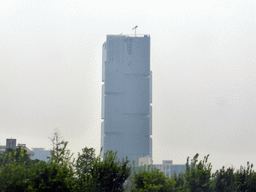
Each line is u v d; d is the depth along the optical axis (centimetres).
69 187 14662
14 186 14212
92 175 16838
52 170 14925
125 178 17375
